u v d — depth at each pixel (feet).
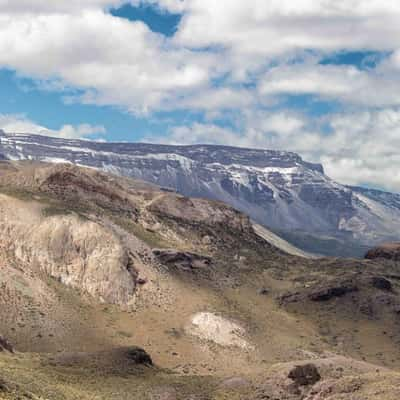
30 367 593.01
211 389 610.65
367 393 513.86
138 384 609.42
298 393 589.73
